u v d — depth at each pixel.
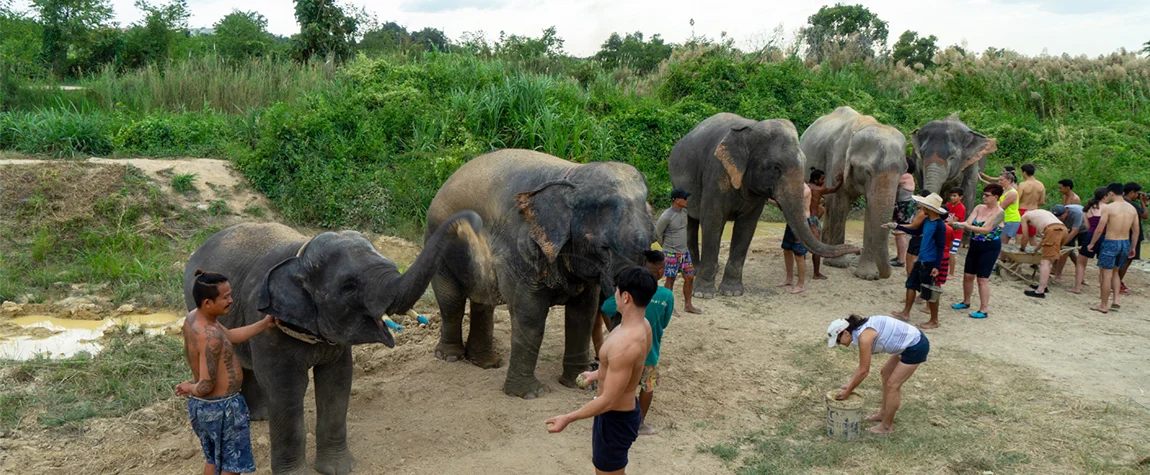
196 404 4.30
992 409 6.49
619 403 4.33
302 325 4.42
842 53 26.62
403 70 17.47
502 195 6.55
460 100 16.03
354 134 15.18
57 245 11.29
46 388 6.47
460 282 7.15
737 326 8.95
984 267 9.33
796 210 9.41
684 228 9.03
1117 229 9.51
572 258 6.04
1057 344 8.37
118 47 32.69
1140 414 6.40
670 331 8.68
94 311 9.06
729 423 6.33
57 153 14.77
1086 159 18.58
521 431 5.99
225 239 5.31
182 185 13.38
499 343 8.26
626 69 24.08
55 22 31.30
